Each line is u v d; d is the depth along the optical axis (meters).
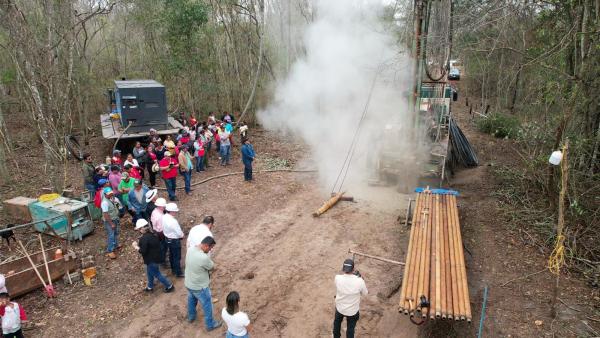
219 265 8.31
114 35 22.03
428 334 6.32
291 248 8.93
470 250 8.69
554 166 9.02
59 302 7.22
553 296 6.92
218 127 14.65
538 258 8.30
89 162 10.27
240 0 19.59
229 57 20.47
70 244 9.03
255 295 7.35
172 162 11.08
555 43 10.21
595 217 8.71
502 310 6.80
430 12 9.88
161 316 6.86
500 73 18.92
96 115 21.19
